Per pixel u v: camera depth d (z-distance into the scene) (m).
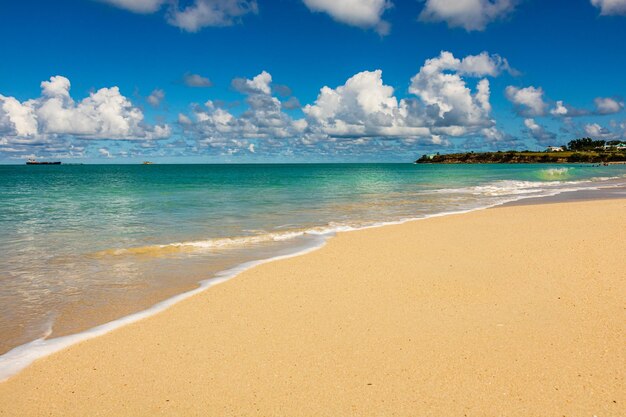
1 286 9.17
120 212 22.27
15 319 7.31
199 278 9.75
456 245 12.66
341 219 19.28
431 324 6.85
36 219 19.53
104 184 53.16
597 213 18.81
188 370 5.52
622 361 5.53
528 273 9.53
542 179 58.88
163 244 13.53
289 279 9.48
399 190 39.25
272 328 6.81
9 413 4.64
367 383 5.15
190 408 4.70
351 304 7.82
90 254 12.20
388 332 6.58
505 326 6.71
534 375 5.25
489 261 10.68
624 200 25.97
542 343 6.09
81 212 22.31
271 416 4.55
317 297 8.24
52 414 4.63
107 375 5.42
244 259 11.51
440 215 20.06
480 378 5.21
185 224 17.95
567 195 31.72
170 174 98.44
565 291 8.26
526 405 4.66
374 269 10.17
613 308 7.32
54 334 6.69
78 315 7.50
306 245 13.20
